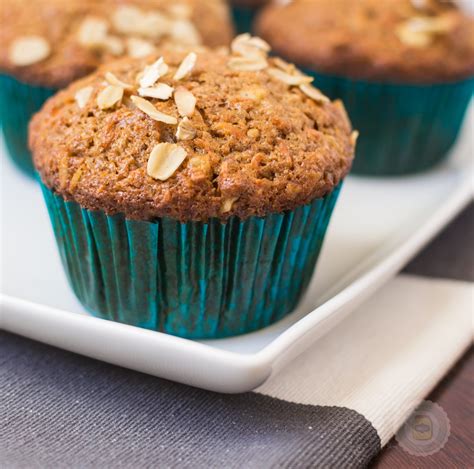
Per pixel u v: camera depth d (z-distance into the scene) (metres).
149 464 0.29
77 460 0.29
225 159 0.30
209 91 0.31
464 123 0.44
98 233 0.31
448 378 0.32
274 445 0.29
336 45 0.39
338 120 0.32
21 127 0.38
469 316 0.33
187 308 0.31
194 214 0.30
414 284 0.35
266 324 0.33
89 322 0.30
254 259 0.31
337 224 0.37
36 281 0.34
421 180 0.40
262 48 0.33
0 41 0.37
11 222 0.36
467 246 0.37
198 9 0.39
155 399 0.30
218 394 0.31
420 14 0.40
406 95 0.39
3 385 0.31
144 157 0.30
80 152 0.31
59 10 0.37
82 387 0.31
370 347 0.32
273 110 0.31
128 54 0.37
